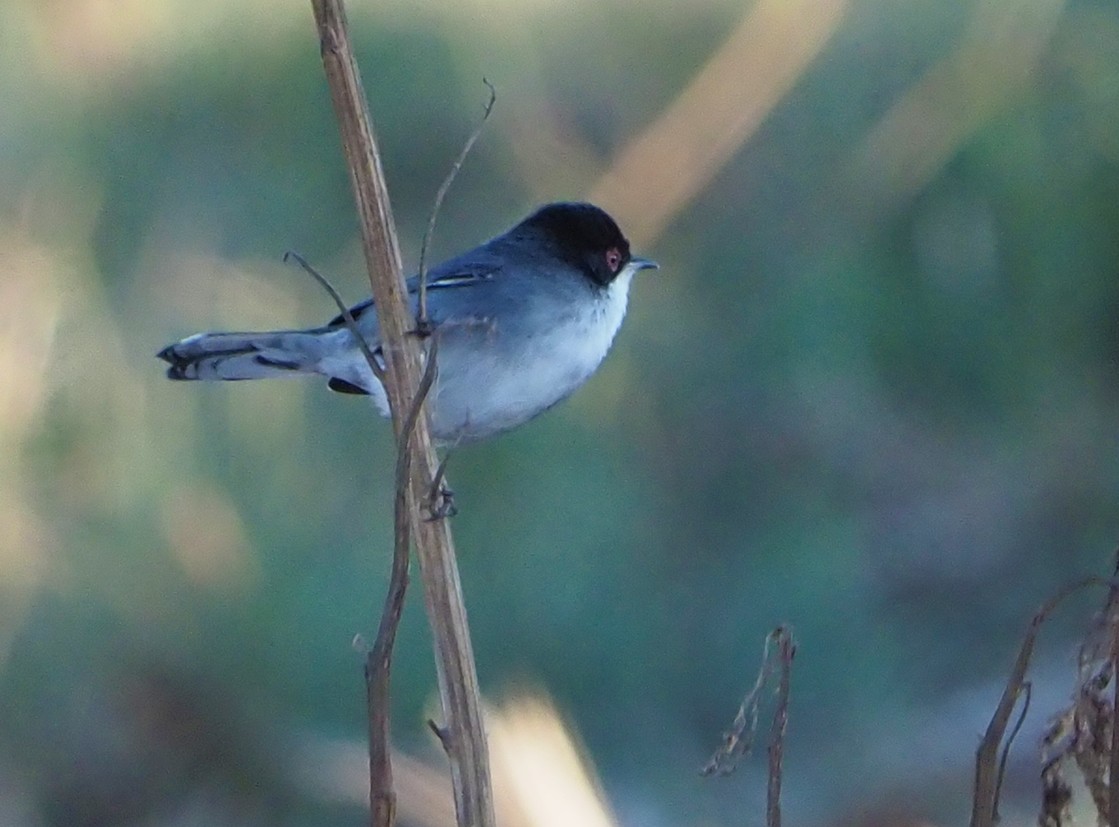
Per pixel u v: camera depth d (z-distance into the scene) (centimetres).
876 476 1230
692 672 1113
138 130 1039
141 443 916
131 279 959
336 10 452
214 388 966
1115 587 381
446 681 430
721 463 1198
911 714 1089
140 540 928
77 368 895
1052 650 1146
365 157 454
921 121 1177
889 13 1202
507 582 1077
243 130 1111
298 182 1107
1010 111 1173
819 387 1224
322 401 1030
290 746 958
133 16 1052
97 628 934
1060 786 402
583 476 1104
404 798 530
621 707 1072
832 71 1207
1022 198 1198
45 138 963
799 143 1221
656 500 1155
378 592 1002
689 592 1142
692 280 1220
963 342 1241
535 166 1149
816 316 1222
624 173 1123
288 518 997
